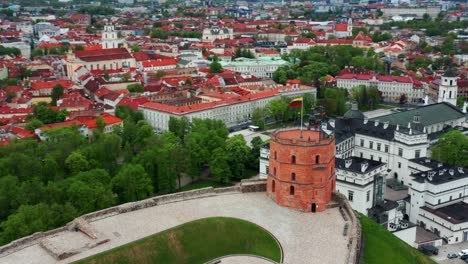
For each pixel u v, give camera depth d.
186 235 148.38
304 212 165.25
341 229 154.00
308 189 163.62
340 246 144.00
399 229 195.75
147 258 138.62
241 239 150.00
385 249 164.12
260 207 167.25
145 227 150.50
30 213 177.00
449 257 191.12
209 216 159.00
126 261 135.25
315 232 152.00
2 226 175.38
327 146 162.38
